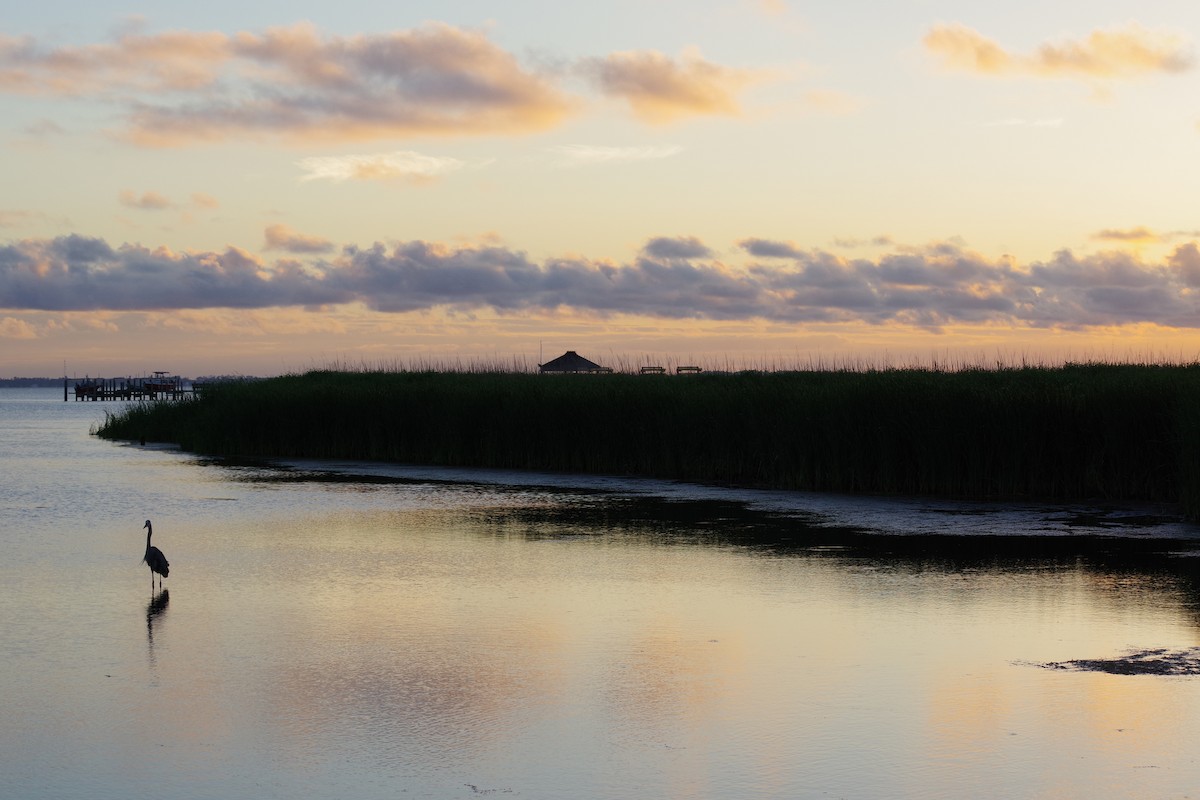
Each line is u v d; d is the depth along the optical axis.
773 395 29.08
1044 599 14.02
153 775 8.33
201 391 51.28
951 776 8.21
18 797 7.93
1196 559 16.91
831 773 8.29
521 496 25.62
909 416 26.02
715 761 8.55
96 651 11.73
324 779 8.23
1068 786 8.02
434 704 9.95
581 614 13.33
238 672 10.96
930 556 17.22
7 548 18.44
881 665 11.07
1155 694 10.10
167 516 22.41
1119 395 24.52
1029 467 25.14
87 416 93.50
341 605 13.88
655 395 31.11
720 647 11.78
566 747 8.86
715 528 20.33
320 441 38.16
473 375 46.06
